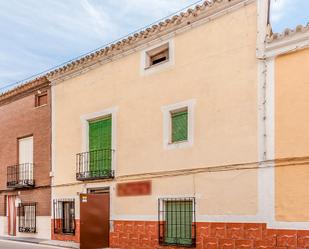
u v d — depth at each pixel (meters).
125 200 13.57
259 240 9.93
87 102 15.45
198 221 11.34
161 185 12.49
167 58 13.04
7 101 19.92
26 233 17.83
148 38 13.28
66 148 16.22
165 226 12.34
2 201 19.45
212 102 11.38
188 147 11.85
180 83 12.29
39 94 18.02
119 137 14.04
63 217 16.25
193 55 12.02
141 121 13.34
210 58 11.56
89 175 14.88
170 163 12.30
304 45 9.59
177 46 12.49
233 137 10.79
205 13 11.70
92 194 14.23
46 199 16.97
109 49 14.39
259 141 10.21
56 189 16.50
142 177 13.09
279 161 9.77
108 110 14.54
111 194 14.07
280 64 10.03
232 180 10.68
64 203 16.31
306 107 9.46
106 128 14.78
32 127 18.16
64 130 16.41
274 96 10.05
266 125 10.11
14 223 18.62
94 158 14.94
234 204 10.57
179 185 11.97
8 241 16.47
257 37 10.51
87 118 15.36
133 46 13.79
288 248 9.38
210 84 11.48
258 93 10.36
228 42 11.17
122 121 14.00
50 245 14.89
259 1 10.56
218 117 11.20
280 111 9.91
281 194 9.66
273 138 9.96
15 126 19.17
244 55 10.77
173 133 12.52
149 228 12.67
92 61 15.22
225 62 11.19
